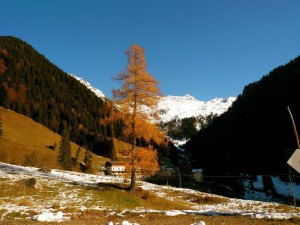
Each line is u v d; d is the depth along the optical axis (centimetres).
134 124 2950
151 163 2994
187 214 1855
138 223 1503
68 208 2081
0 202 2439
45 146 14100
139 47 3059
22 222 1502
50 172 5222
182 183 10150
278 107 16225
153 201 3116
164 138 3055
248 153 14350
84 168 11862
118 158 3069
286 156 1084
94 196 3019
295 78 17750
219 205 3672
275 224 1406
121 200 2948
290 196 7306
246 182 10094
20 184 3378
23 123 16500
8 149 10838
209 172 13325
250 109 19825
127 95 2980
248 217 1650
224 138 18812
